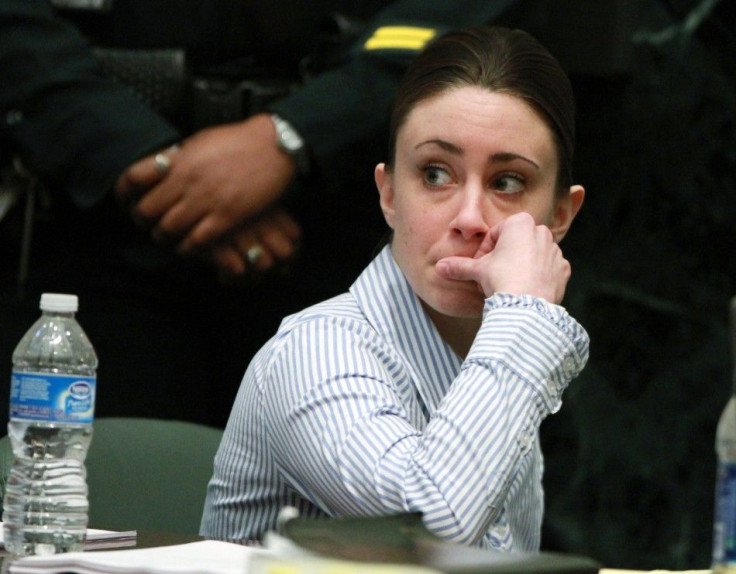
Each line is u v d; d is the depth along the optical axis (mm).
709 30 15312
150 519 8430
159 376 11688
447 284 7238
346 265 11859
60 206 11438
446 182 7309
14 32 11125
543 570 4914
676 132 15312
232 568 5324
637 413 15148
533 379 6688
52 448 6734
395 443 6672
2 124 11148
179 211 10734
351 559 4594
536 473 8328
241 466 7516
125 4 11547
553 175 7449
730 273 15461
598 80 14938
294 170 10914
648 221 15312
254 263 10930
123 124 10820
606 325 15141
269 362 7344
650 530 15055
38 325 6961
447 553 4969
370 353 7250
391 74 11242
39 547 6289
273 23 11609
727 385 15297
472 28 7547
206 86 11367
